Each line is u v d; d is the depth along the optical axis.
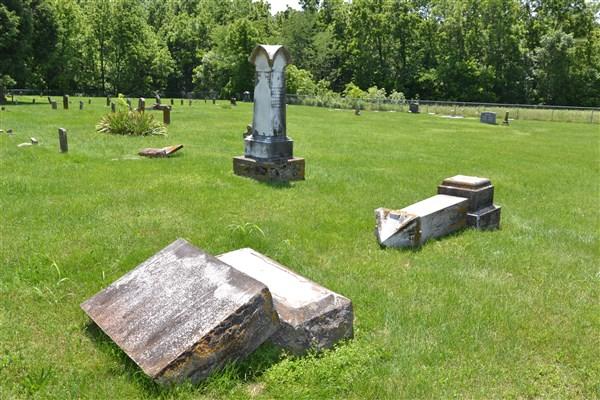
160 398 3.32
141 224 7.10
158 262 4.34
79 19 60.19
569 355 4.22
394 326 4.54
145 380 3.50
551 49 64.62
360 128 26.25
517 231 8.02
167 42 76.44
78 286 5.10
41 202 8.06
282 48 10.46
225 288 3.76
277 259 6.10
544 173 14.24
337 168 12.81
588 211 9.90
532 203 10.29
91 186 9.34
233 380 3.53
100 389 3.44
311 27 78.56
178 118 25.97
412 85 72.88
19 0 42.31
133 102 40.97
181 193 9.02
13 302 4.70
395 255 6.52
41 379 3.49
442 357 4.07
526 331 4.60
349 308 4.20
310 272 5.71
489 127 31.52
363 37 73.94
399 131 25.66
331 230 7.47
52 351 3.92
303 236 7.07
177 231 6.88
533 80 67.88
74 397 3.37
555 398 3.64
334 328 4.09
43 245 6.13
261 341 3.71
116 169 11.01
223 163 12.33
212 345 3.49
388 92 72.50
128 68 67.00
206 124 23.19
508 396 3.62
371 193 9.91
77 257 5.79
